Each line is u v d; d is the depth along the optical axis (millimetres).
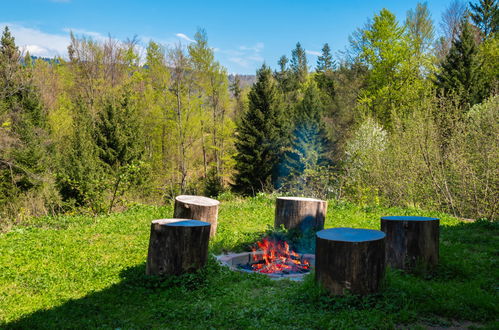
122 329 4996
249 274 7410
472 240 9750
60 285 6914
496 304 5387
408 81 37125
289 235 9438
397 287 5836
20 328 5109
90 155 26797
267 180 35031
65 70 42969
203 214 10195
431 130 17516
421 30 38531
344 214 14484
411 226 6879
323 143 37219
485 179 16266
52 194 21578
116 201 17359
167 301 5984
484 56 34781
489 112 17234
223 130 39938
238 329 4934
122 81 41219
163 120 38469
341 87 45438
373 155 20047
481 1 42906
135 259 8609
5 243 10070
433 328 4820
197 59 37625
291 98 62062
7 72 27844
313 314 5207
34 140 28141
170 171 37625
